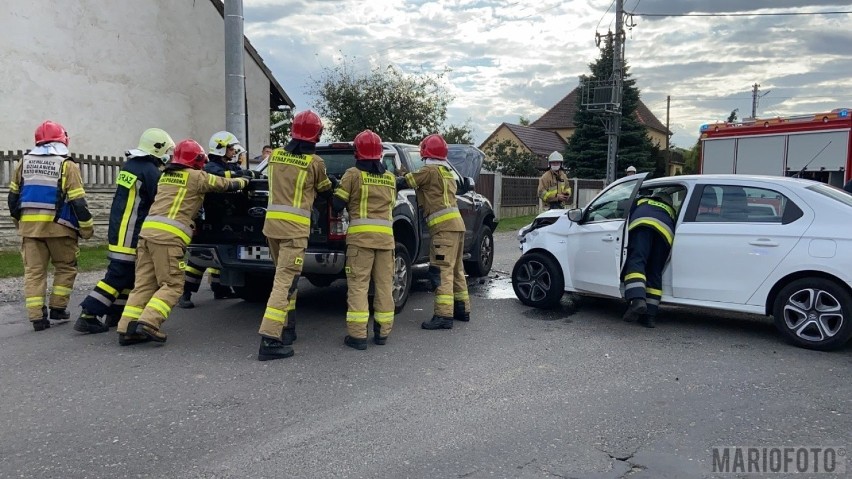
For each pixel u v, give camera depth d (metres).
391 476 3.41
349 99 24.95
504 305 7.70
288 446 3.76
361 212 5.71
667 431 4.00
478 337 6.20
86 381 4.84
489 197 21.66
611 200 6.95
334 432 3.95
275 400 4.48
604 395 4.62
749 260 5.98
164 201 5.75
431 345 5.91
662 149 60.97
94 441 3.81
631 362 5.41
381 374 5.06
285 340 5.72
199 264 6.66
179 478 3.38
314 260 6.00
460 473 3.45
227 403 4.42
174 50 16.47
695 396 4.61
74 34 14.55
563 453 3.69
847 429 4.04
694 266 6.27
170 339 6.04
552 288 7.31
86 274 9.34
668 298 6.46
